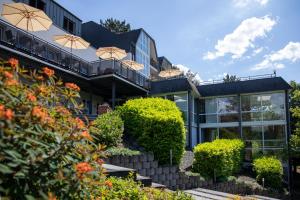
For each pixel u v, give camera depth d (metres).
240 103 23.67
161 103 13.77
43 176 2.13
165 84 23.47
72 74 18.20
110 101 25.25
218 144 15.79
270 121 22.38
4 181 1.97
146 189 5.48
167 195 5.26
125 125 13.25
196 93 23.91
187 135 22.11
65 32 22.42
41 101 2.75
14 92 2.34
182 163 15.48
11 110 2.13
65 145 2.35
